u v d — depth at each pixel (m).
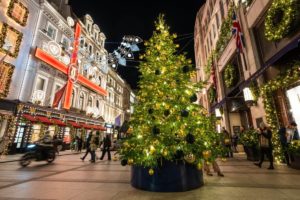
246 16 12.54
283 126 8.55
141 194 4.21
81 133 23.38
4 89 14.55
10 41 15.33
